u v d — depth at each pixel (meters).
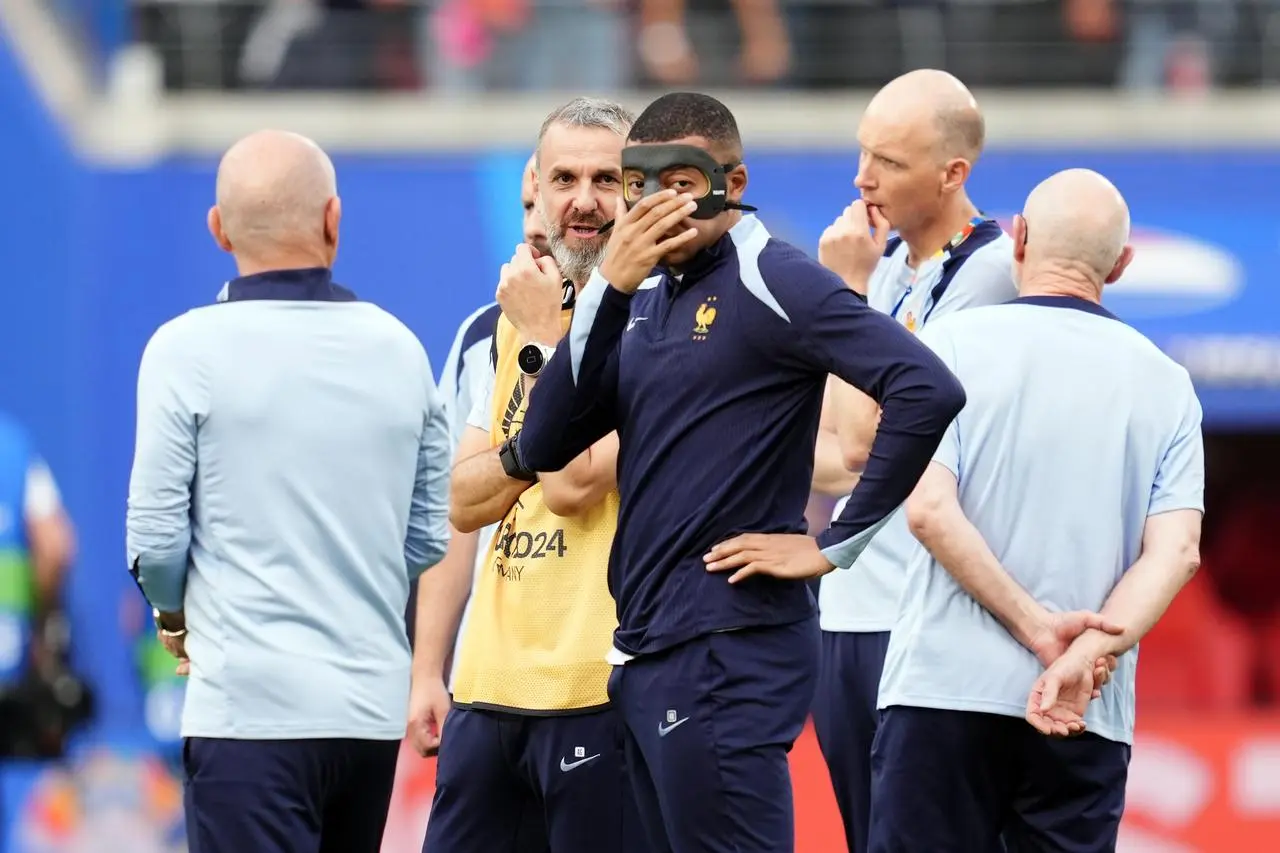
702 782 12.40
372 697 14.15
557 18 39.12
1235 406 35.22
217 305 14.20
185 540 13.94
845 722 16.61
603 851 14.34
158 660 30.58
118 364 35.56
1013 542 14.10
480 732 14.74
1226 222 36.88
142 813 28.05
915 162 15.56
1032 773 14.20
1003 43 39.53
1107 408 14.18
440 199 36.84
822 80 39.34
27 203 35.53
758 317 12.27
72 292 35.59
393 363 14.44
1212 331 35.47
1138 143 38.22
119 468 35.09
